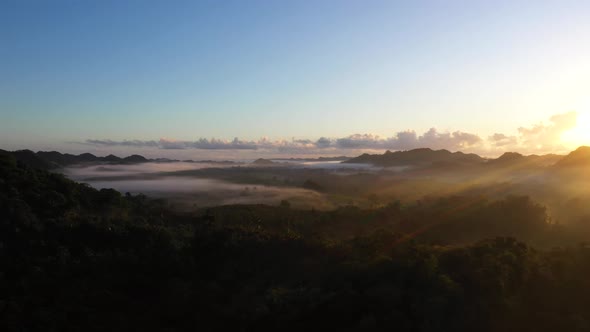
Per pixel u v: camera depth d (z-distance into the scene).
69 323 42.25
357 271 45.25
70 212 70.12
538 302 38.97
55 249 56.56
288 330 39.50
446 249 49.97
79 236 62.06
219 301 46.75
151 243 60.16
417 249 49.53
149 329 42.97
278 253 55.97
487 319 37.00
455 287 38.94
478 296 38.72
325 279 46.47
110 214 79.38
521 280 40.56
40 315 42.38
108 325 42.81
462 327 36.34
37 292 46.72
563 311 38.12
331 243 58.16
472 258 43.94
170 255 56.34
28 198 70.94
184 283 50.31
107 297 47.09
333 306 39.97
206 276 53.09
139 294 49.78
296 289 45.38
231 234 62.06
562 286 40.59
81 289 47.88
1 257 53.03
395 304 38.06
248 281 50.25
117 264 54.16
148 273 53.59
